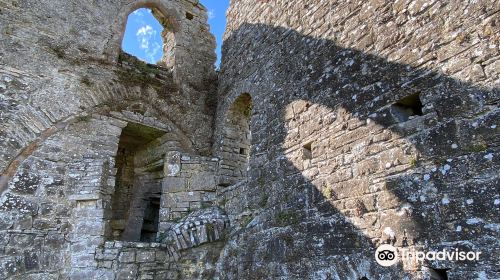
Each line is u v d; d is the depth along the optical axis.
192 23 10.21
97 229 6.35
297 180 5.25
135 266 6.35
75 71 7.66
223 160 8.09
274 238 5.36
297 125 5.57
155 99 8.62
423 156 3.56
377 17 4.50
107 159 6.98
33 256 6.00
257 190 6.12
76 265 6.13
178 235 6.67
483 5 3.32
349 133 4.51
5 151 6.37
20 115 6.72
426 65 3.74
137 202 8.85
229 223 6.71
